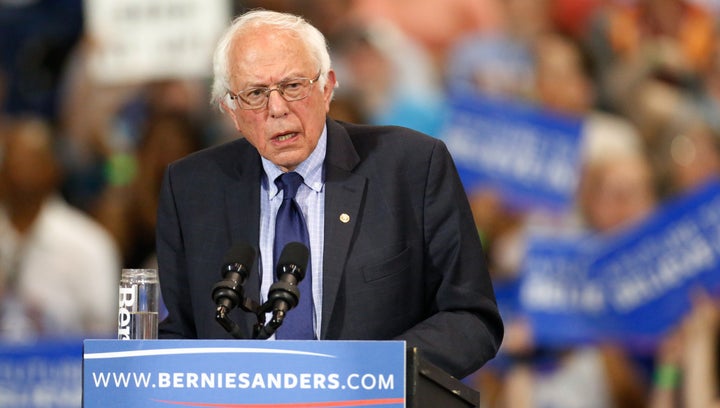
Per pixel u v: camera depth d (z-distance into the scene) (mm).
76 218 19625
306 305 8398
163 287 9023
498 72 18656
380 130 9102
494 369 18609
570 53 18656
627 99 18672
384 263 8438
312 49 8242
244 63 8133
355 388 6441
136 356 6605
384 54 18625
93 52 19609
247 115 8234
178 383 6547
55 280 19484
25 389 19266
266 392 6477
